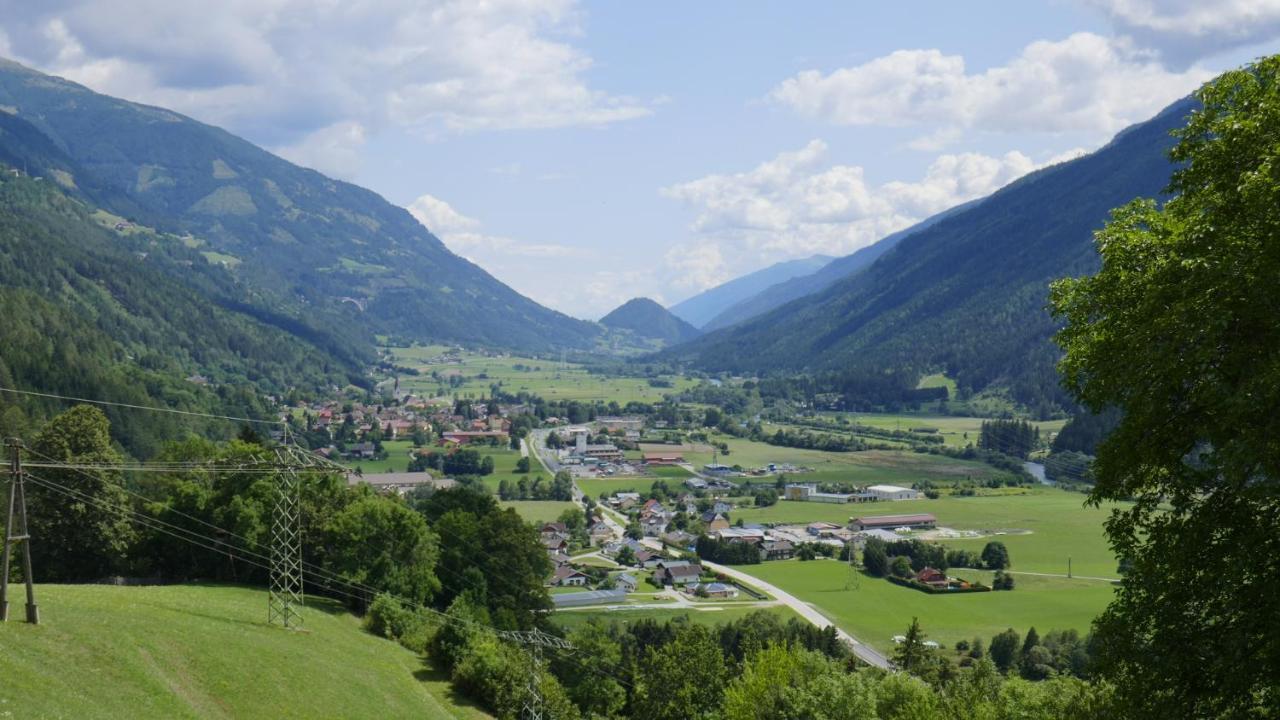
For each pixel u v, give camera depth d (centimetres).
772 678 8119
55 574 9275
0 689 4225
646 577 18025
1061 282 3594
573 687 9800
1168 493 3011
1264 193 2619
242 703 5706
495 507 12775
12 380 19762
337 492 10438
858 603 15450
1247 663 2594
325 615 8838
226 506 9806
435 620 9519
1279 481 2522
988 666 8069
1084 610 14525
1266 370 2491
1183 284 2786
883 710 7006
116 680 5034
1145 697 2884
